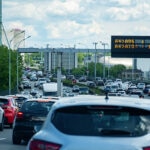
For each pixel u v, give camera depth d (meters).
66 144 9.42
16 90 117.06
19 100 52.88
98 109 9.88
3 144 25.89
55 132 9.66
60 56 142.12
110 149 9.32
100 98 10.54
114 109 9.84
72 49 179.75
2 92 112.75
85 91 118.00
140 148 9.34
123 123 9.71
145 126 9.66
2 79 112.25
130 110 9.83
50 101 25.44
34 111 25.02
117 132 9.54
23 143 26.17
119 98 10.65
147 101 10.58
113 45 98.00
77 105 9.91
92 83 169.25
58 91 93.69
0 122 34.59
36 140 9.66
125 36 97.75
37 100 25.39
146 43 97.44
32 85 194.62
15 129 25.23
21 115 25.16
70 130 9.65
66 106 9.94
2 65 112.12
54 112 9.98
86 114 9.84
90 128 9.65
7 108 38.22
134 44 97.81
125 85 146.62
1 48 114.50
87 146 9.35
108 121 9.72
